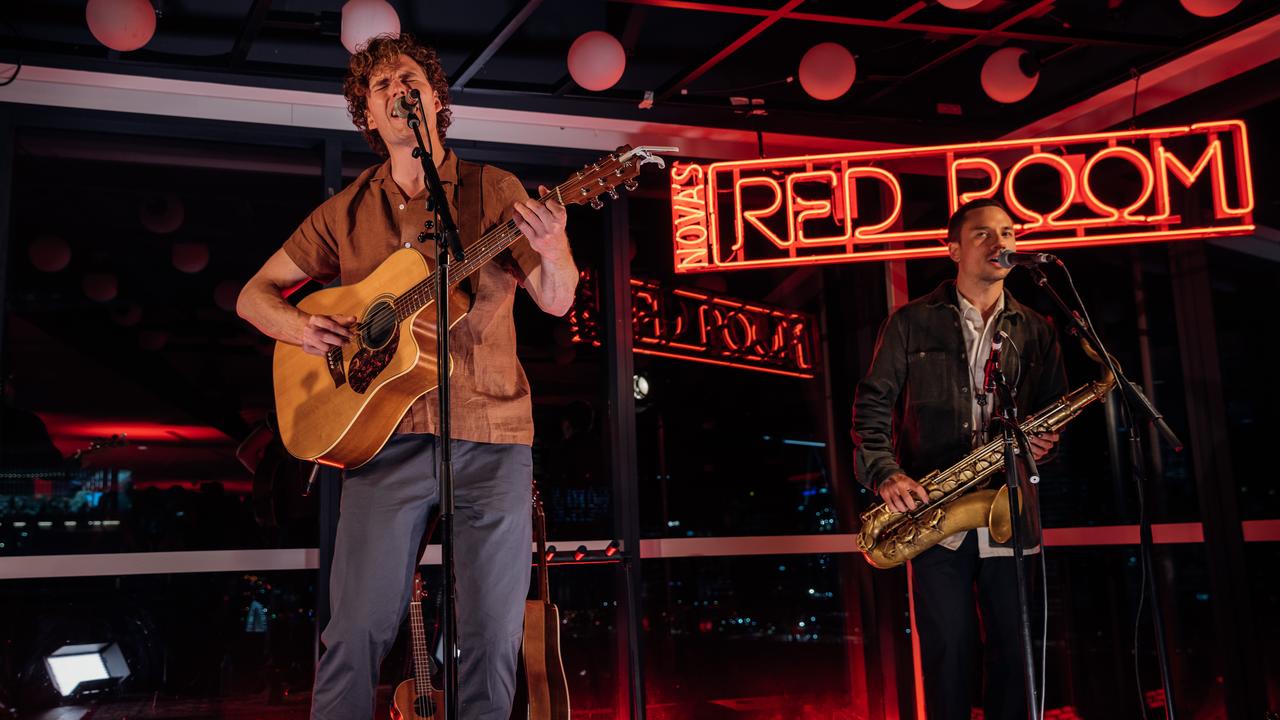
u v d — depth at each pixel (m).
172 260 4.43
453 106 4.32
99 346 4.35
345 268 2.46
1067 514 4.62
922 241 4.92
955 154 4.88
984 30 3.90
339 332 2.32
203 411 4.36
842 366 4.98
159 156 4.31
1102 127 4.79
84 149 4.23
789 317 4.95
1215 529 4.27
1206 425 4.32
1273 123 4.33
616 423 4.46
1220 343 4.36
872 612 4.73
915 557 3.19
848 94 4.59
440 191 2.07
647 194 4.84
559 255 2.23
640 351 4.69
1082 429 4.67
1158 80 4.52
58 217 4.32
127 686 3.84
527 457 2.34
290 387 2.45
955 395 3.22
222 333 4.44
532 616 3.52
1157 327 4.63
